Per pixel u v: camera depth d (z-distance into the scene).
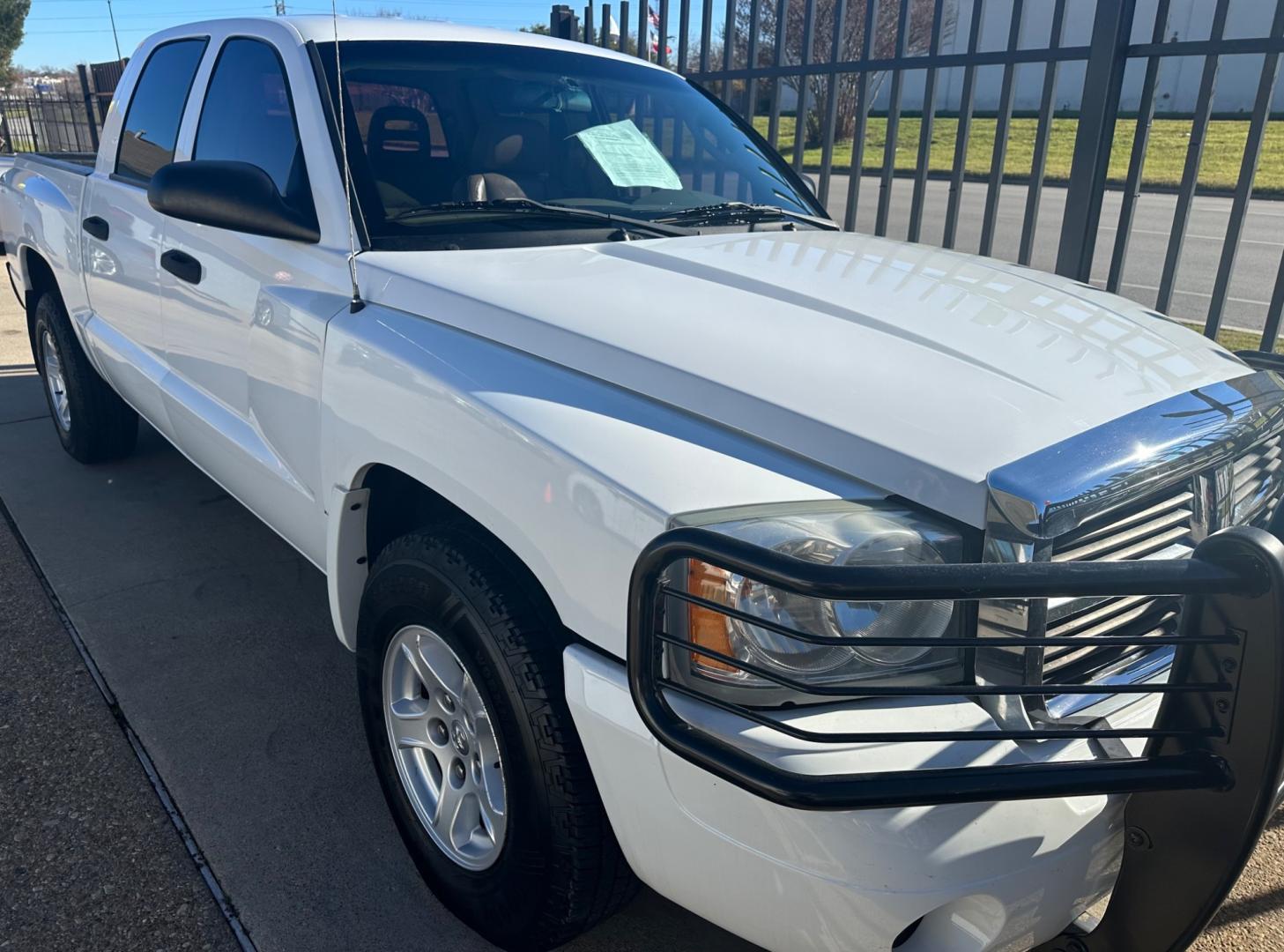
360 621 2.30
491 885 2.07
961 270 2.60
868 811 1.46
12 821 2.55
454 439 1.99
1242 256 11.34
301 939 2.22
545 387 1.94
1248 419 1.94
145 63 3.90
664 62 6.60
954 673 1.65
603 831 1.88
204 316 3.10
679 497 1.62
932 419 1.72
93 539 4.20
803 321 2.08
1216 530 1.90
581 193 3.04
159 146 3.63
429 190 2.78
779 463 1.71
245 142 3.07
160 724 2.96
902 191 16.88
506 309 2.12
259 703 3.08
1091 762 1.46
